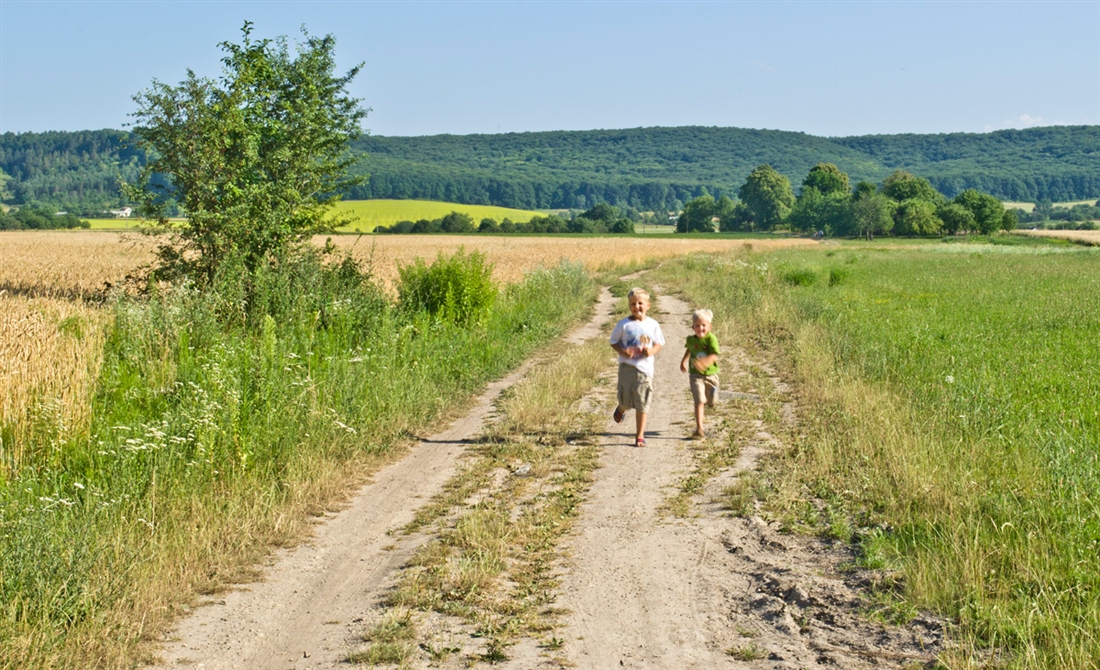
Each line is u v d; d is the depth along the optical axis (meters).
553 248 62.44
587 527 6.78
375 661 4.61
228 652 4.77
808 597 5.38
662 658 4.65
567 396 11.67
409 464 8.74
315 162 18.81
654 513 7.10
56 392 9.09
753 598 5.46
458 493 7.62
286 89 18.81
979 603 4.93
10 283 24.59
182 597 5.45
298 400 9.34
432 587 5.59
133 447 7.38
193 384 9.38
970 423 8.78
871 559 5.80
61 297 20.78
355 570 6.00
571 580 5.75
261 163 17.95
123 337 12.14
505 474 8.27
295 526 6.75
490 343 15.72
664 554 6.21
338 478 8.01
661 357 15.75
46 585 5.07
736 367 13.93
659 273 41.12
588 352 14.94
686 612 5.26
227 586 5.70
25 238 64.56
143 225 17.80
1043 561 5.38
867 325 17.38
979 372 11.91
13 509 6.13
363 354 12.35
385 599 5.45
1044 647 4.45
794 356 14.06
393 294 19.89
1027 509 6.25
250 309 15.55
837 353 13.85
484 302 17.95
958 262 48.22
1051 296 23.86
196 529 6.35
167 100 17.22
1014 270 38.47
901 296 25.08
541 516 6.96
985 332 16.30
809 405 10.80
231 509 6.77
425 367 12.34
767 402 11.11
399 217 153.75
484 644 4.80
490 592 5.52
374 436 9.50
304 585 5.74
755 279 30.09
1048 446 7.58
